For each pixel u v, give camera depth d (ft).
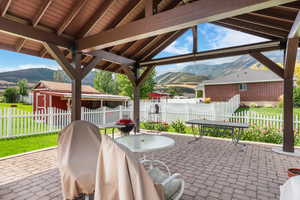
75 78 13.92
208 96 58.80
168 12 9.30
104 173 4.49
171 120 28.25
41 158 12.46
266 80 48.47
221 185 8.73
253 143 17.01
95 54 15.87
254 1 7.02
